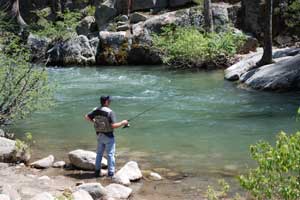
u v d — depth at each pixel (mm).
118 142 10867
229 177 8305
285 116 12930
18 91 10656
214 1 28453
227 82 18672
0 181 7691
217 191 7520
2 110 10570
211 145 10445
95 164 8695
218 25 26234
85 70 23922
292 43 25578
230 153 9797
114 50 25891
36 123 12953
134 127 12266
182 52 23000
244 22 26703
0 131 10859
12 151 9164
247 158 9422
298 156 4188
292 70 16750
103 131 8508
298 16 25547
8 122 11008
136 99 16047
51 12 32531
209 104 14836
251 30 26359
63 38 26969
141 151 10125
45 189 7398
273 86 16375
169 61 23844
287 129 11555
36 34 27859
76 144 10836
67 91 17875
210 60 22734
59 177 8391
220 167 8906
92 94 17203
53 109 14664
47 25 28656
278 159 4273
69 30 27641
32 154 10000
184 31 24438
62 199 6238
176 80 19719
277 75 16734
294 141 4266
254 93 16297
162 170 8820
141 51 25406
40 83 10891
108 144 8539
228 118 12938
